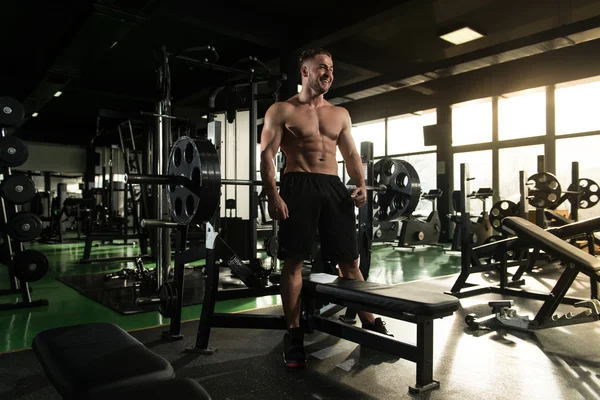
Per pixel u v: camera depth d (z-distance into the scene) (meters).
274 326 1.97
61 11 4.85
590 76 5.86
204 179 1.75
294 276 1.88
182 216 1.97
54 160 11.23
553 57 6.21
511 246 2.91
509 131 7.21
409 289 1.69
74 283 3.73
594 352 2.00
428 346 1.56
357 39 5.88
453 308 1.54
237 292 2.06
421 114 8.38
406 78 6.08
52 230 7.96
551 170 6.65
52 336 1.02
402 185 2.65
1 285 3.76
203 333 1.99
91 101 8.37
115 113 5.39
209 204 1.80
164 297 2.24
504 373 1.74
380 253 6.32
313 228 1.87
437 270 4.61
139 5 3.98
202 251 2.05
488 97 7.02
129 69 6.90
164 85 3.29
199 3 4.61
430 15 5.12
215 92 3.93
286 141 1.93
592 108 6.23
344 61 6.09
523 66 6.53
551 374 1.74
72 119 10.10
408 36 5.78
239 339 2.18
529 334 2.29
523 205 3.65
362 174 2.03
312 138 1.90
